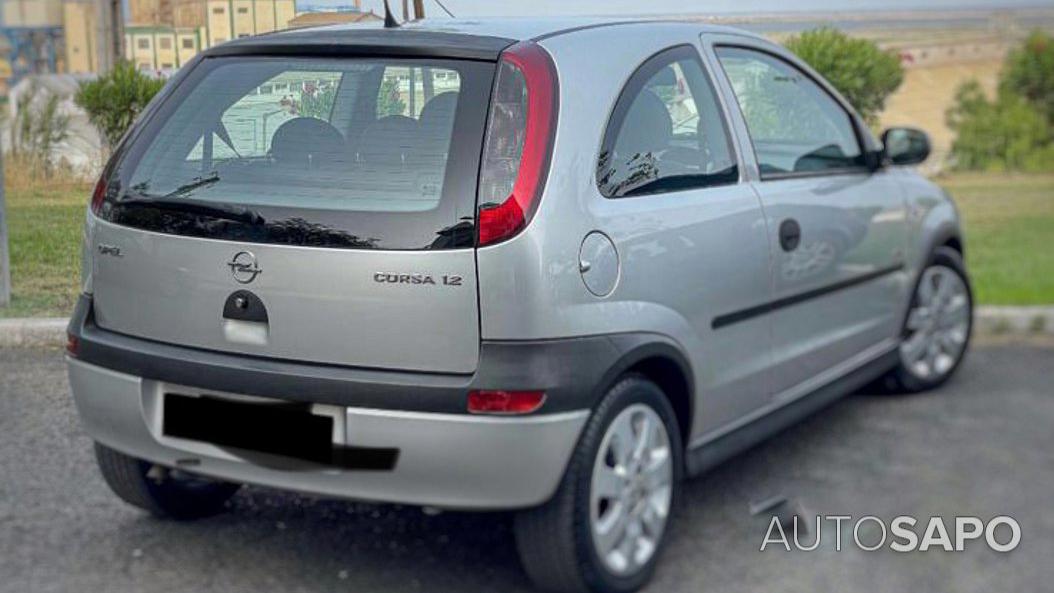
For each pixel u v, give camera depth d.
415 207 3.40
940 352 6.00
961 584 3.99
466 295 3.34
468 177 3.40
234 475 3.57
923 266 5.69
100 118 6.84
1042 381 6.11
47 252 5.93
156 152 3.81
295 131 3.64
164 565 3.94
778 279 4.42
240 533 4.21
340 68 3.71
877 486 4.75
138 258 3.69
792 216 4.52
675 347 3.82
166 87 3.98
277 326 3.48
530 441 3.33
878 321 5.35
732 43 4.59
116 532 4.18
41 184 6.42
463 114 3.48
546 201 3.41
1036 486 4.74
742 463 5.04
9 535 4.12
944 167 9.99
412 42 3.66
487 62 3.56
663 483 3.86
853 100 9.43
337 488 3.45
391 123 3.55
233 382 3.51
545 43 3.70
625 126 3.79
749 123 4.52
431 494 3.39
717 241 4.05
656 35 4.16
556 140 3.50
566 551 3.51
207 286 3.57
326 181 3.52
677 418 4.02
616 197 3.68
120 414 3.72
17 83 7.58
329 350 3.44
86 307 3.87
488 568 3.98
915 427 5.45
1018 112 10.05
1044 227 8.66
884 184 5.36
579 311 3.46
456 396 3.31
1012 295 7.38
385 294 3.37
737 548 4.19
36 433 5.04
